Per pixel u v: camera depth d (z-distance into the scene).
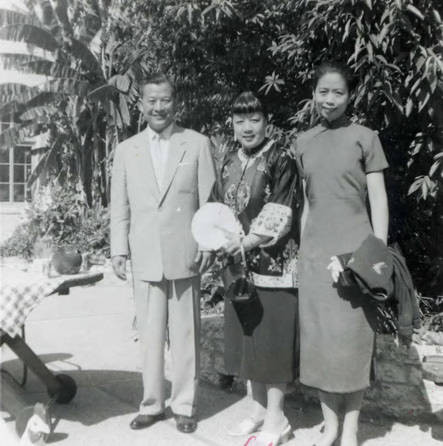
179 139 3.38
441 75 3.42
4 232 12.89
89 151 12.48
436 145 3.62
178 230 3.31
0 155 13.55
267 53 4.73
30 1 11.93
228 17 4.71
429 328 3.81
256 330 3.00
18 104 11.51
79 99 11.46
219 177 3.21
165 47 5.35
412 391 3.46
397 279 2.82
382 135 4.06
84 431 3.33
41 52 13.44
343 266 2.72
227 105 5.04
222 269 3.09
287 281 2.99
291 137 4.21
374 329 2.85
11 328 2.98
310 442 3.16
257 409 3.30
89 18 11.95
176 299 3.35
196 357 3.39
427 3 3.44
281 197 2.98
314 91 2.91
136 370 4.57
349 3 3.41
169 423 3.46
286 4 4.48
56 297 7.79
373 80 3.48
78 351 5.14
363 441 3.17
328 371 2.81
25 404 3.30
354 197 2.81
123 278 3.49
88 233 10.39
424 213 4.18
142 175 3.34
